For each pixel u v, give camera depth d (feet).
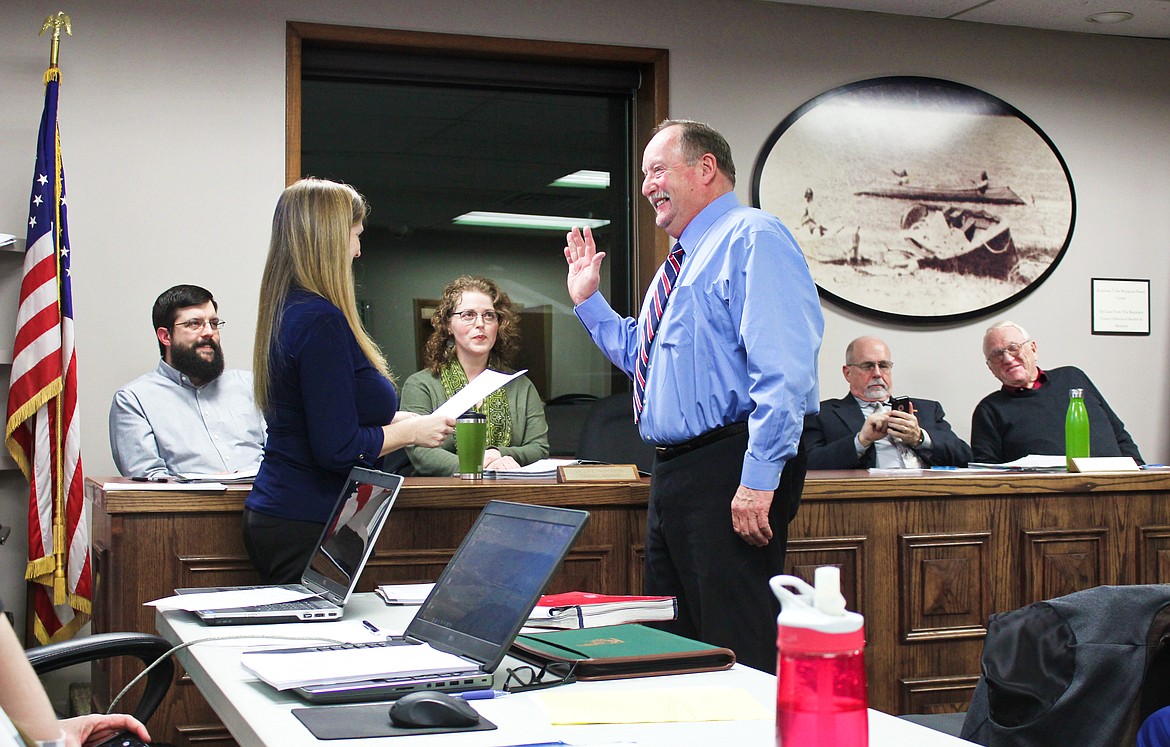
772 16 15.47
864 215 15.69
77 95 12.98
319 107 14.43
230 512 8.09
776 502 7.29
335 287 7.06
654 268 15.12
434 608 4.90
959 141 16.11
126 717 5.28
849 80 15.80
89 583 11.64
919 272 15.89
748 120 15.38
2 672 3.43
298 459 7.11
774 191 15.37
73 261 12.92
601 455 11.87
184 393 11.80
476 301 12.73
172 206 13.29
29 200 12.74
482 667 4.13
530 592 4.33
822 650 2.53
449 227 14.93
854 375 14.28
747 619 7.26
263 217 13.60
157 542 7.95
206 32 13.43
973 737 5.06
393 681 3.98
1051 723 4.70
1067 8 15.67
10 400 11.68
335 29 13.85
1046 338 16.53
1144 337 16.93
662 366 7.58
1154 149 17.08
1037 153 16.43
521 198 15.23
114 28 13.12
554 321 15.30
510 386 12.96
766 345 7.11
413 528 8.29
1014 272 16.29
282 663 4.22
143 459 11.22
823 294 15.49
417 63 14.49
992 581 9.73
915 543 9.50
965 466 13.94
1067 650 4.79
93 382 12.92
